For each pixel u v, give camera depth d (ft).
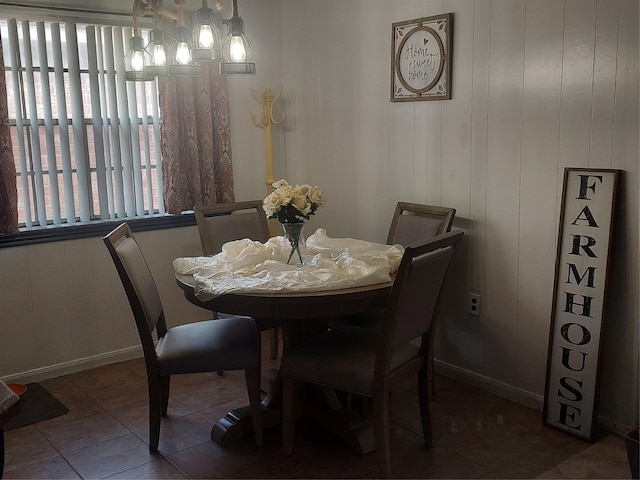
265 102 13.47
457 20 10.40
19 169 11.09
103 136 11.88
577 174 8.95
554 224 9.45
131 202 12.35
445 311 11.26
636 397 8.78
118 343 12.32
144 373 11.71
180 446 9.01
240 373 11.58
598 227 8.73
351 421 8.92
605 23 8.50
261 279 8.30
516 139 9.79
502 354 10.46
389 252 9.30
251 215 12.35
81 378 11.52
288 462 8.56
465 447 8.87
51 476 8.27
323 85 13.11
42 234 11.16
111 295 12.11
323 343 8.57
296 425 9.53
